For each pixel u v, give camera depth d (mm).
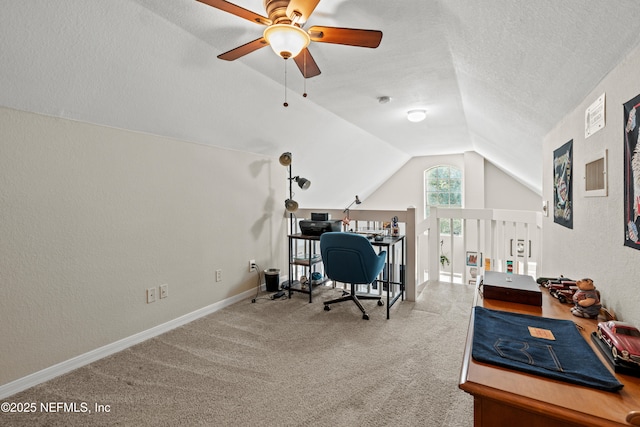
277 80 2707
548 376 829
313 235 3695
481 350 958
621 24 917
